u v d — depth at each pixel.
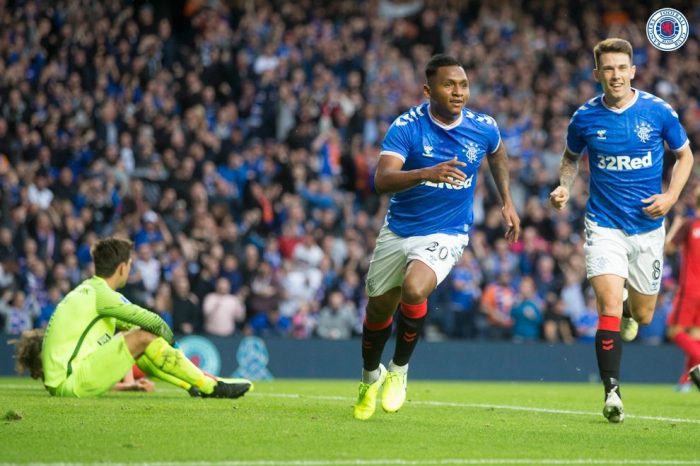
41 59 38.53
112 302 16.70
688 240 23.59
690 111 47.12
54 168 35.88
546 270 36.91
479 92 45.84
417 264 13.35
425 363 33.34
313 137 40.12
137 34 41.59
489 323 34.94
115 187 34.72
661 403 20.36
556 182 41.56
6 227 32.19
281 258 35.31
